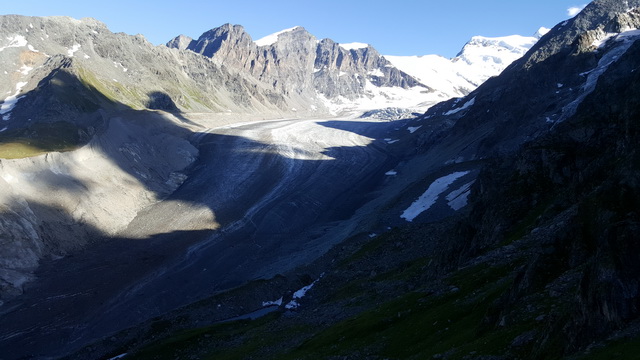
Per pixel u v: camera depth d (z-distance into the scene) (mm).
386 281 87375
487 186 95938
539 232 58156
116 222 162125
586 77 186125
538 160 74312
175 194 196125
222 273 135500
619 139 56938
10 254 123500
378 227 142500
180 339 87750
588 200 43438
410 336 50188
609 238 32656
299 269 122000
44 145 188000
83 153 182625
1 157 165500
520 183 73312
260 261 144250
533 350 33844
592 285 31922
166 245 148750
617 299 30375
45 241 136000
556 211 60688
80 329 104938
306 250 145375
